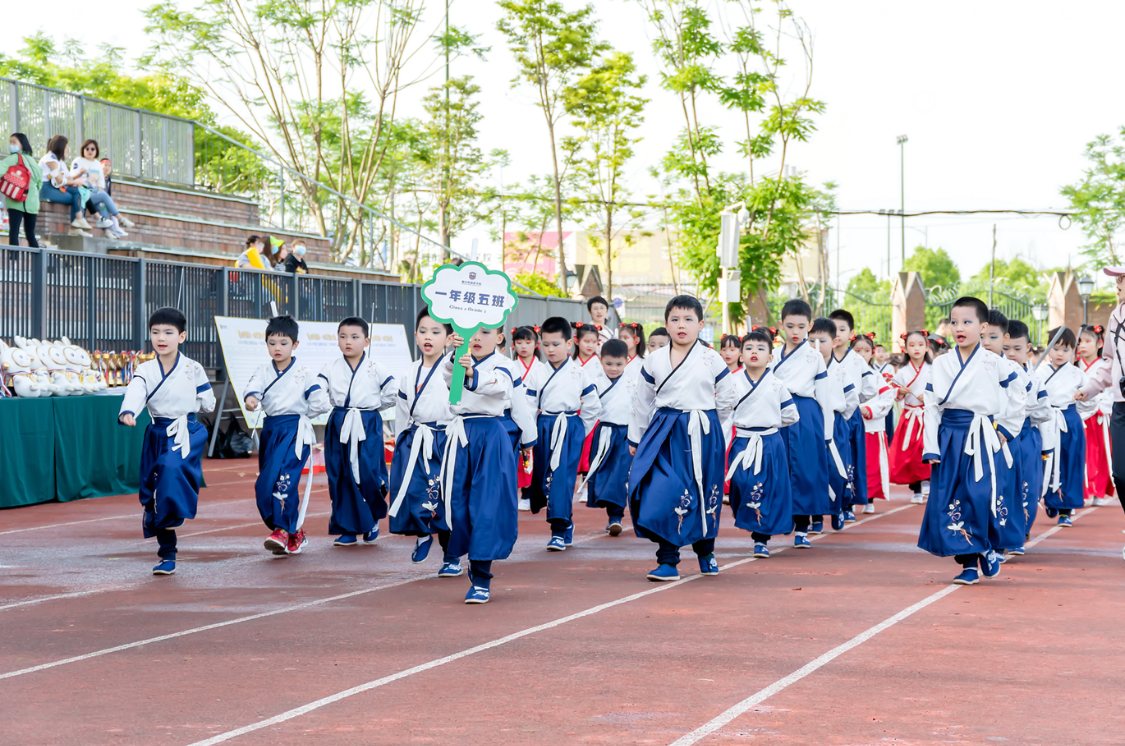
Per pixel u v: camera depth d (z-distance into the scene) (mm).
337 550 9219
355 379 9211
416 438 7602
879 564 8383
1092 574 7895
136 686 4980
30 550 9320
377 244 31125
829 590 7238
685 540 7574
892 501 13109
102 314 15727
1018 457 7664
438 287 6926
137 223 21922
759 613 6473
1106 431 12727
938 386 7418
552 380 9539
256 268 18766
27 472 12398
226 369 17031
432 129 36406
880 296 52031
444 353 7621
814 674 5098
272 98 30844
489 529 6852
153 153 24484
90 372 13836
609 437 10023
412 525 7660
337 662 5379
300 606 6793
